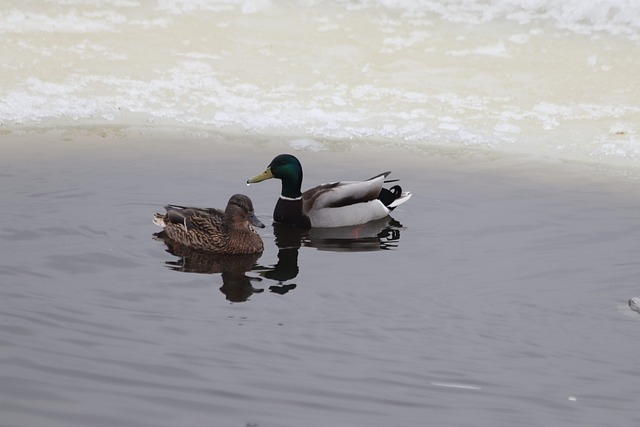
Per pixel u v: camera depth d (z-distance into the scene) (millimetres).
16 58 20453
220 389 8914
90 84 19609
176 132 17719
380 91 19922
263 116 18625
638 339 10586
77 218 13656
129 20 23016
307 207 14656
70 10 23328
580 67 20969
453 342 10391
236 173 15859
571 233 13734
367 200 14766
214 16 23359
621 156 17188
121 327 10297
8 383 8758
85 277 11789
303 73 20641
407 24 23125
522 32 22719
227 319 10742
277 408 8594
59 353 9477
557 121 18703
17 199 14180
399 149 17422
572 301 11539
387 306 11312
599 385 9484
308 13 23656
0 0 23391
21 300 10844
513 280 12141
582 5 23438
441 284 12008
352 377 9375
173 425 8172
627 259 12789
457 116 18875
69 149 16531
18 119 17859
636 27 22891
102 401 8531
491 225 14078
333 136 17938
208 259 12820
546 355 10141
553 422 8648
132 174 15500
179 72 20438
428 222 14312
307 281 12117
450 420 8570
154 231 13547
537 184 15820
